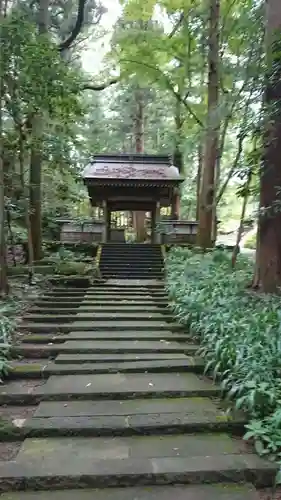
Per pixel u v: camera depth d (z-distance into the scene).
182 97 12.52
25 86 7.44
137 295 7.92
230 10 10.04
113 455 2.72
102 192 14.63
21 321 5.91
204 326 4.91
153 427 3.05
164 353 4.71
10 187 9.22
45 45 7.37
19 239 10.83
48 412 3.29
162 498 2.37
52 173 12.55
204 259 9.16
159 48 11.27
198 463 2.61
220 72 9.99
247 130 6.17
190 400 3.58
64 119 9.10
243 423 3.11
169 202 15.82
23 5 10.55
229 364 3.80
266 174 5.86
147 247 12.85
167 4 11.00
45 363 4.42
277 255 5.90
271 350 3.54
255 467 2.56
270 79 5.57
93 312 6.55
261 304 5.11
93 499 2.35
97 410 3.34
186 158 17.03
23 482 2.44
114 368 4.18
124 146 22.77
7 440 2.97
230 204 19.81
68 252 11.87
